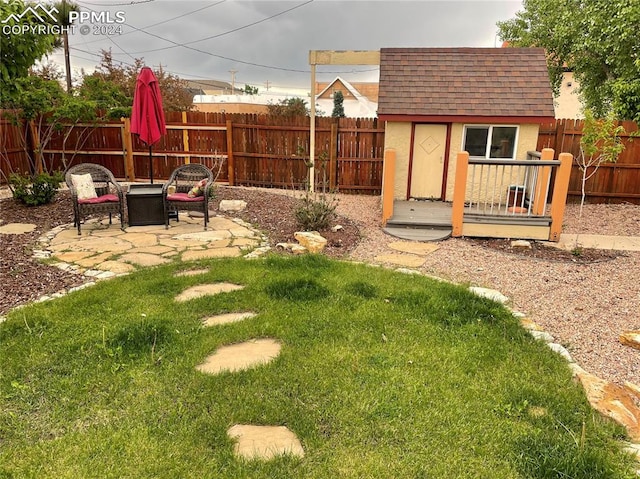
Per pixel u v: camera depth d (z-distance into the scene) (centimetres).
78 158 1263
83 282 508
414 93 969
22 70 499
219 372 314
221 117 1214
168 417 268
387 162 787
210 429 258
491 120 925
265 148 1219
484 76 988
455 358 345
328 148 1188
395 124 978
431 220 810
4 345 345
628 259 653
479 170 972
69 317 398
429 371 325
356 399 288
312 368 322
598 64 1170
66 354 332
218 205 934
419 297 457
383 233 780
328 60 1100
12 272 530
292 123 1188
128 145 1238
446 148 977
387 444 251
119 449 241
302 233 705
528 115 912
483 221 751
